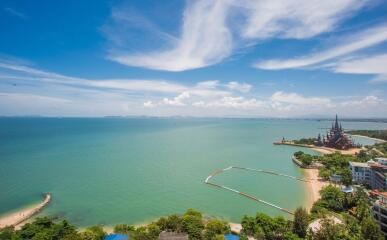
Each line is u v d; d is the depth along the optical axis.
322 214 89.19
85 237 71.69
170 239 69.06
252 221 81.69
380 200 90.12
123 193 128.25
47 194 124.69
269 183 151.38
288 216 103.06
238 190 136.62
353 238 69.19
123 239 73.25
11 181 144.88
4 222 94.88
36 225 78.31
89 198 120.75
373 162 166.38
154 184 144.25
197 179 156.38
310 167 193.38
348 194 108.81
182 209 109.38
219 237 71.38
